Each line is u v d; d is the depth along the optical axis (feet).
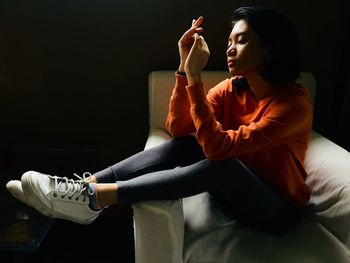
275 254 3.51
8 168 5.77
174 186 3.39
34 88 6.03
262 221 3.75
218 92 4.30
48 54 5.84
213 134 3.43
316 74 5.98
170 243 3.44
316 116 6.21
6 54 5.83
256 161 3.91
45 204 3.52
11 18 5.64
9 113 6.17
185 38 4.03
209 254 3.59
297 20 5.68
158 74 5.33
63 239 5.70
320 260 3.46
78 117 6.21
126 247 5.55
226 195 3.64
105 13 5.62
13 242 4.13
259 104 3.89
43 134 6.31
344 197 3.72
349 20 5.61
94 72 5.95
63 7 5.59
